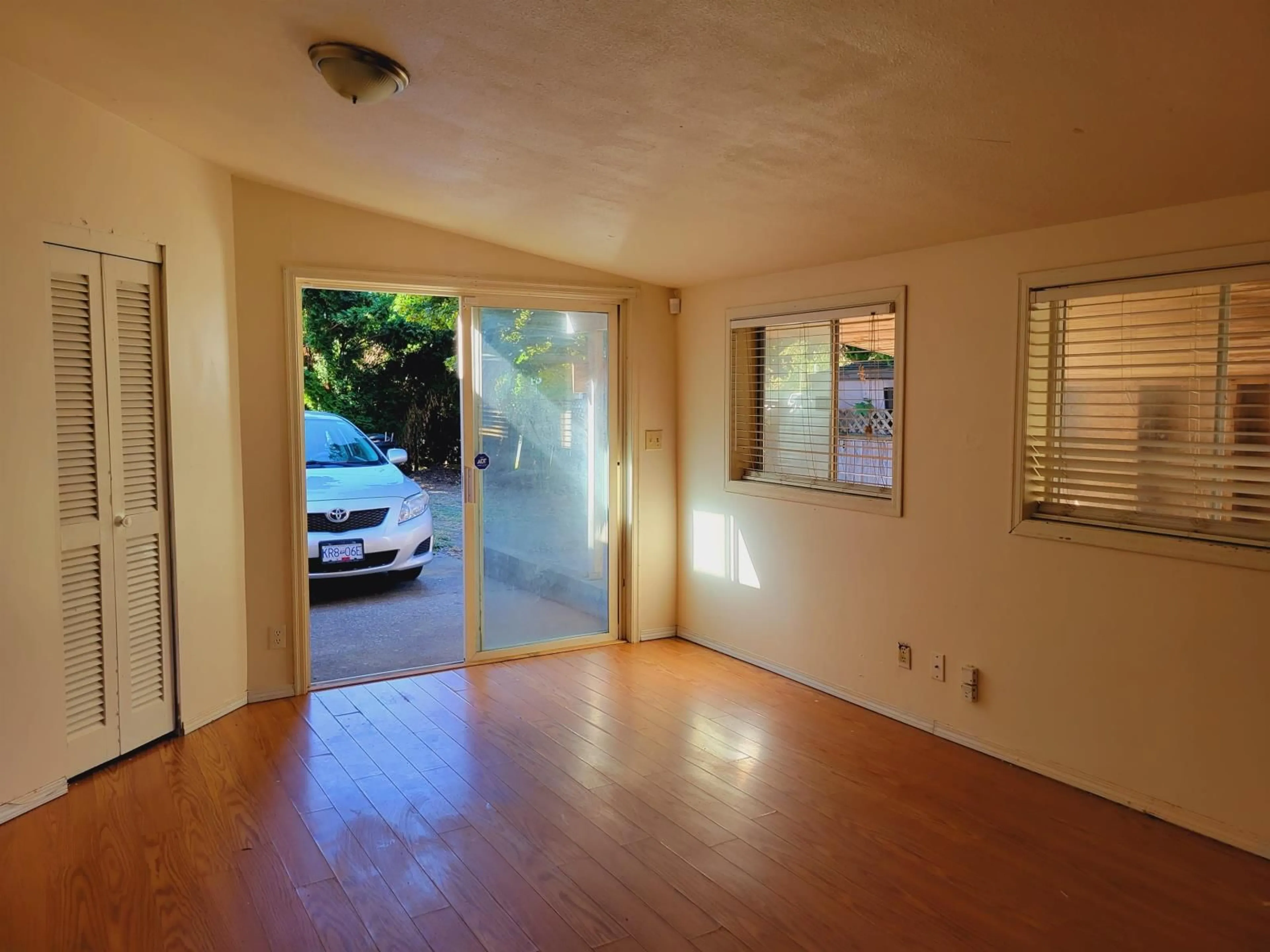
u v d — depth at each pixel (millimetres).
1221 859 2512
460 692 3980
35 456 2781
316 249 3854
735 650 4484
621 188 3211
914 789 2971
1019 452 3064
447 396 10078
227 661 3678
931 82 2072
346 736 3451
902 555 3537
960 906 2295
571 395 4555
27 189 2732
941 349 3330
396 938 2152
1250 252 2447
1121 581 2805
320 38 2256
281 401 3816
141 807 2834
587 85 2365
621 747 3344
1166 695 2707
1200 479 2664
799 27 1916
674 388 4777
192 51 2455
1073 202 2686
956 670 3348
